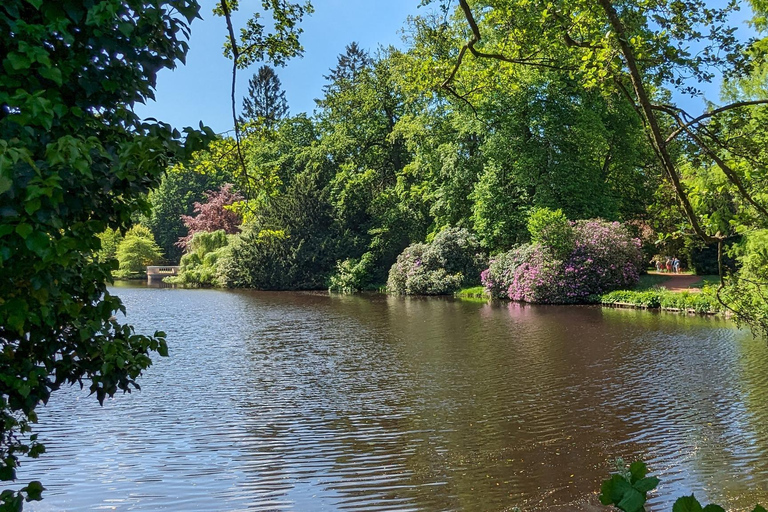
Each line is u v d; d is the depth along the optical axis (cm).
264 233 757
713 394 1003
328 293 3638
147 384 1146
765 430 812
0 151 187
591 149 2936
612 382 1102
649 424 852
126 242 5578
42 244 207
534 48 700
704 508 122
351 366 1302
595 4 566
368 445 790
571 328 1792
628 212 3397
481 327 1864
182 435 837
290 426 874
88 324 297
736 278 602
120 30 246
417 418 905
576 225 2692
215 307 2738
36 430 859
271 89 6456
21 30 228
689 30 522
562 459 729
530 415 910
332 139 4200
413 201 3872
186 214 6675
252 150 670
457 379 1152
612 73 510
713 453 734
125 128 287
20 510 268
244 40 607
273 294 3581
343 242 4038
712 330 1702
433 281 3303
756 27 991
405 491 646
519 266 2761
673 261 3434
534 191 3116
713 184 566
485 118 2916
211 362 1368
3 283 241
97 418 918
